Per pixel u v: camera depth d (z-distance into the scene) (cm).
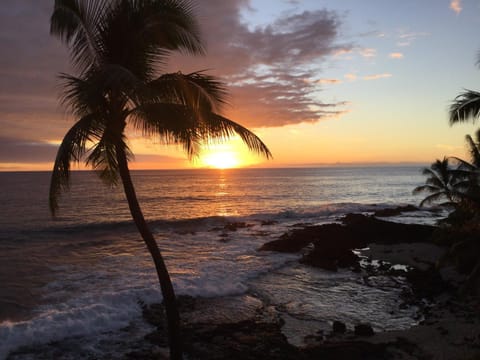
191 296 1278
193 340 930
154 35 598
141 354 866
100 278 1487
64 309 1142
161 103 557
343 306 1220
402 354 854
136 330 1014
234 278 1500
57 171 542
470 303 1226
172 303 655
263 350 870
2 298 1243
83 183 8512
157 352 876
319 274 1619
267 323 1052
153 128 588
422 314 1142
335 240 2319
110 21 567
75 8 541
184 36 610
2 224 3106
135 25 578
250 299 1278
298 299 1285
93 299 1217
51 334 962
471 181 1352
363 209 4109
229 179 12531
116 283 1409
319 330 1023
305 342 945
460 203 1361
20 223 3162
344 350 850
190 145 647
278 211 4144
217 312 1141
